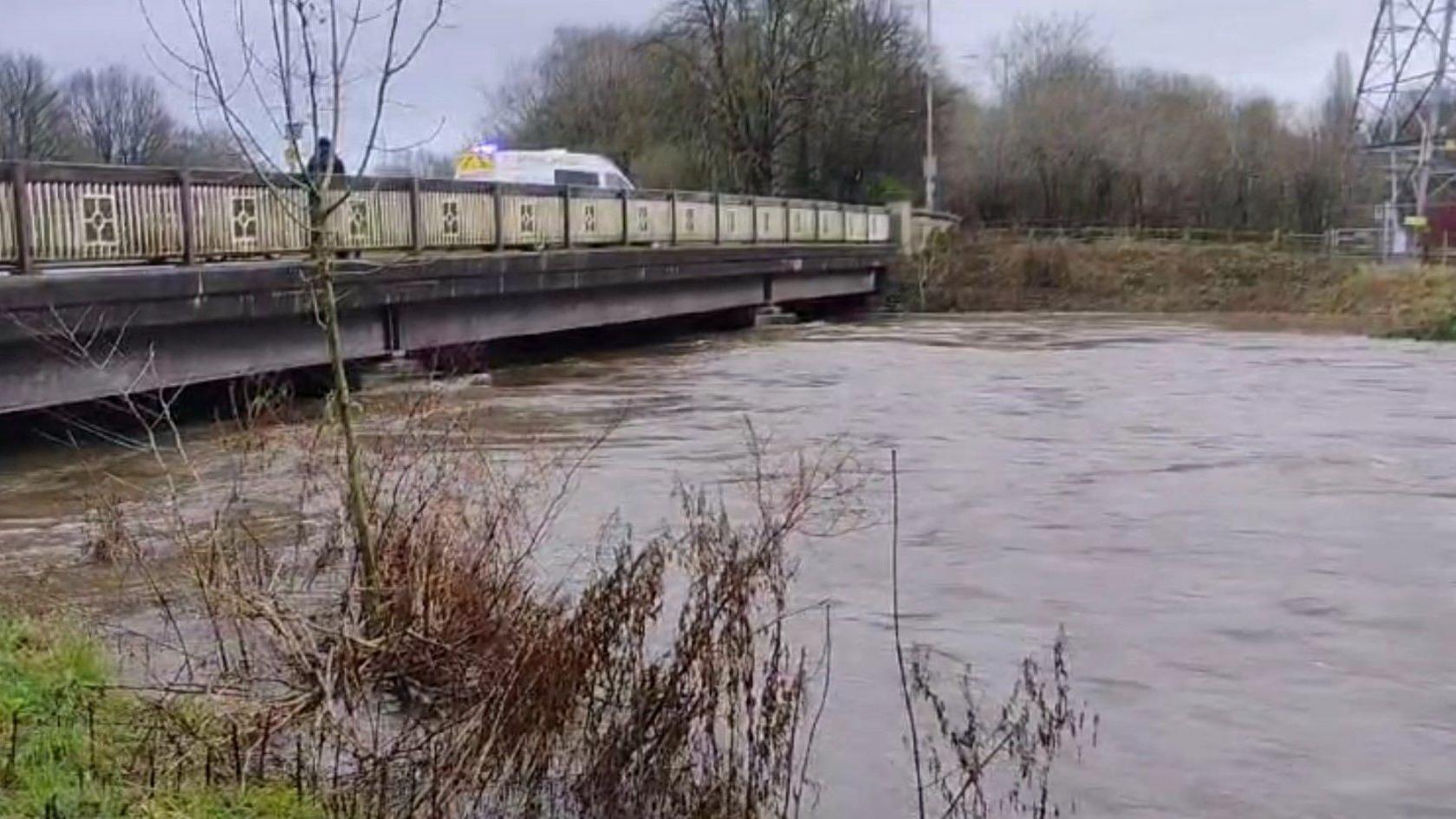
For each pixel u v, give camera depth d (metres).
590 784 4.63
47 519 9.91
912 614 7.70
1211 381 21.14
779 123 51.66
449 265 18.38
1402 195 55.41
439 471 6.59
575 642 4.86
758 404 17.78
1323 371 22.91
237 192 14.45
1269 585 8.54
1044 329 33.94
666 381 20.70
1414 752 5.84
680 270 26.56
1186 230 51.75
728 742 4.93
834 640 7.11
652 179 51.44
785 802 4.87
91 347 12.90
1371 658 7.10
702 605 5.16
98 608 6.79
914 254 43.59
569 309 22.97
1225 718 6.20
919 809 4.91
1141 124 55.50
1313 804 5.31
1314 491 11.68
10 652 5.62
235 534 6.86
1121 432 15.29
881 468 12.66
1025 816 4.98
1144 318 38.72
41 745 4.54
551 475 10.75
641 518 9.72
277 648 5.23
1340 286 41.25
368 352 17.45
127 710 5.01
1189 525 10.26
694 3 51.25
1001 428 15.59
